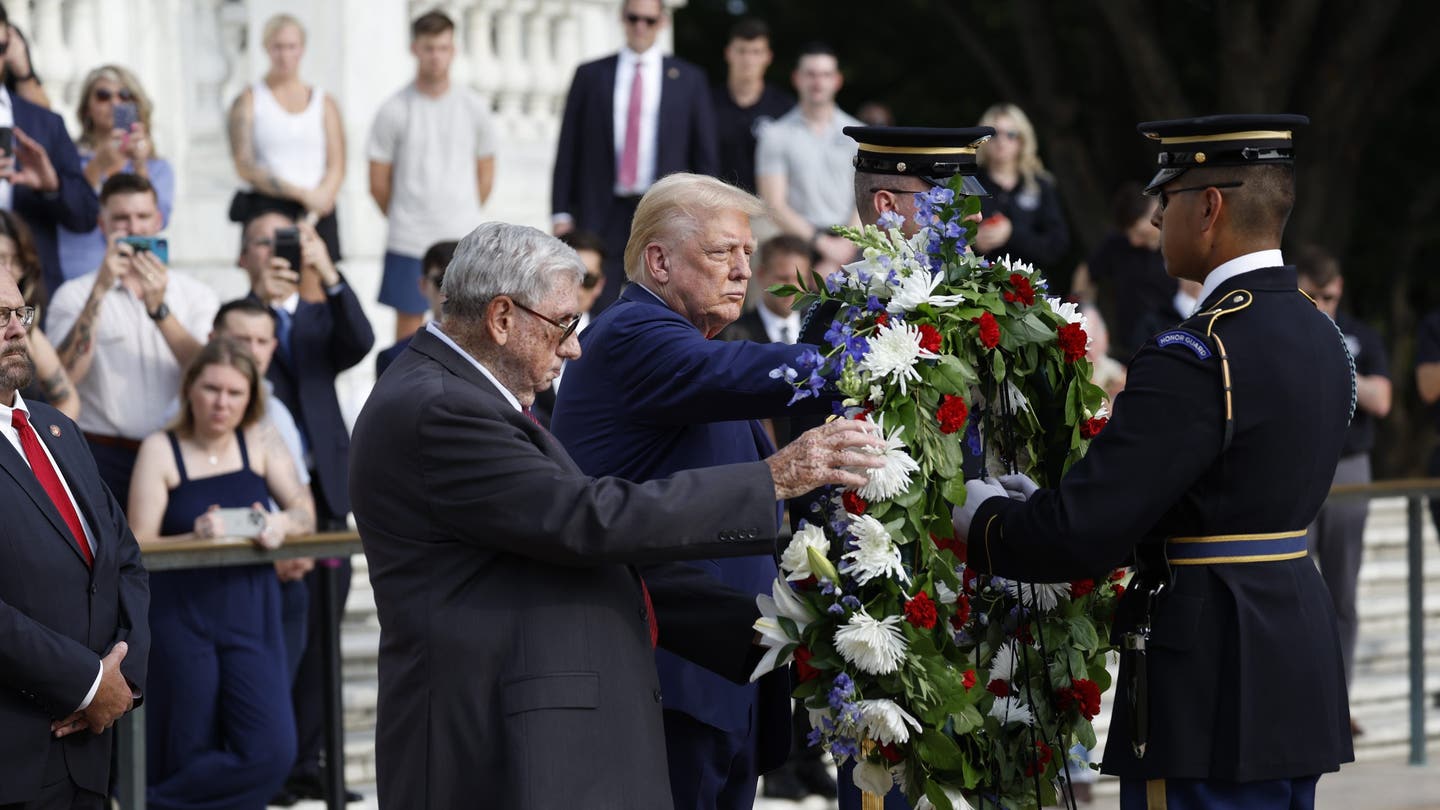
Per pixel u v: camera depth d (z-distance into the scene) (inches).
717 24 1780.3
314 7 880.9
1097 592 380.5
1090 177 1530.5
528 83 981.8
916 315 348.5
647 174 789.9
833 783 607.2
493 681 326.3
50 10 826.2
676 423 377.4
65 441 393.4
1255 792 336.8
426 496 327.0
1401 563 893.8
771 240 637.9
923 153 389.7
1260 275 342.0
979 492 353.4
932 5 1653.5
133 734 459.8
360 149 881.5
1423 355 738.8
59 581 374.3
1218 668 335.0
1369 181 1647.4
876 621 335.9
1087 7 1521.9
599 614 333.7
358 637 671.8
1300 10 1382.9
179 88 887.7
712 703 389.1
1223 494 334.3
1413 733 693.9
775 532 330.6
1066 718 369.7
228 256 876.0
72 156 630.5
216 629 517.7
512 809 319.0
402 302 776.9
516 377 337.7
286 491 546.0
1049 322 366.0
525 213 954.1
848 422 335.0
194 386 530.6
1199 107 1624.0
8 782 360.8
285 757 526.9
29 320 382.6
